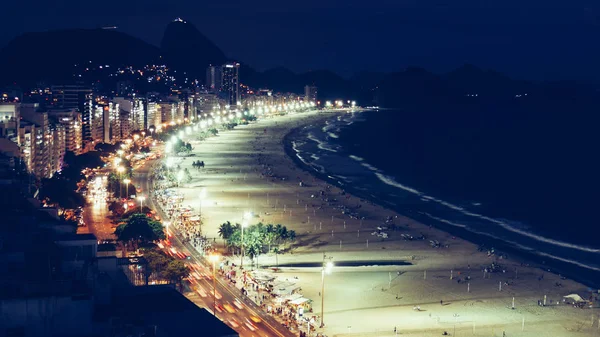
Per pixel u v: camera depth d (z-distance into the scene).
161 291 154.75
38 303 129.38
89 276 147.88
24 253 155.00
